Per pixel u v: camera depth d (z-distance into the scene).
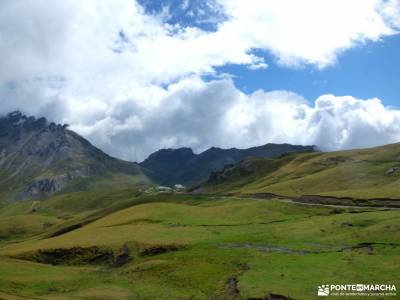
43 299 79.00
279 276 81.25
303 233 113.50
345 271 79.25
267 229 124.25
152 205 178.75
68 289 90.12
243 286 79.06
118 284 93.31
